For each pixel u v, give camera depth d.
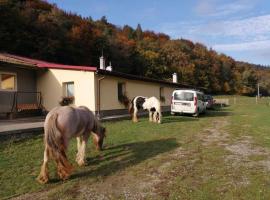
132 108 17.95
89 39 50.00
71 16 58.94
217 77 87.31
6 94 17.70
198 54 86.12
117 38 65.38
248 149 10.55
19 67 18.33
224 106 41.94
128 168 8.13
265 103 51.16
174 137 12.84
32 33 39.22
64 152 7.00
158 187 6.77
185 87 36.88
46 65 19.23
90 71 18.22
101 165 8.40
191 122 18.59
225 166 8.36
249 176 7.46
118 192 6.50
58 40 41.56
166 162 8.78
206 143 11.66
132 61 60.69
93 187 6.78
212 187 6.71
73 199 6.14
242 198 6.09
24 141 10.72
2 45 35.38
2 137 10.47
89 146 10.56
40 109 19.36
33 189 6.65
